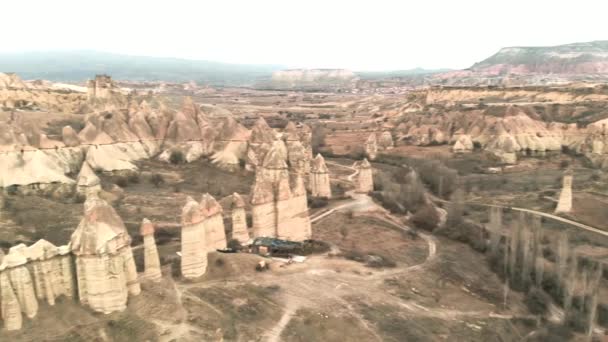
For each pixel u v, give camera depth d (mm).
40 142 90375
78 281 39156
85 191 79312
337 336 42312
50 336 35531
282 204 62438
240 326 42031
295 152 96688
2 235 60156
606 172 98750
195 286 47531
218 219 56188
